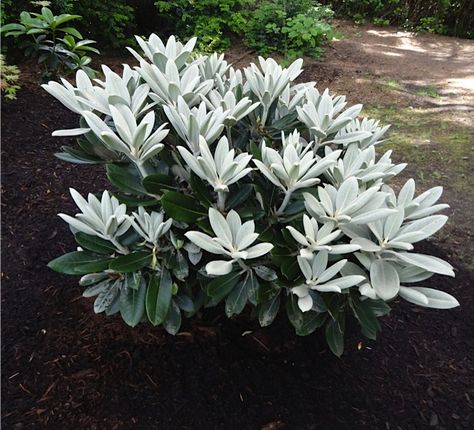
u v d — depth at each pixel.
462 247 2.97
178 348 2.02
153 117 1.49
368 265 1.48
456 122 4.91
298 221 1.61
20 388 1.84
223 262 1.41
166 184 1.60
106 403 1.80
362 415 1.83
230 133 1.75
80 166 3.40
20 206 2.89
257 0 7.70
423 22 9.21
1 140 3.49
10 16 4.59
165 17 6.57
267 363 1.99
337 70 6.36
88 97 1.68
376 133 1.94
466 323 2.33
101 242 1.64
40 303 2.22
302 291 1.45
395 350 2.14
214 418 1.77
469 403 1.92
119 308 1.66
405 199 1.62
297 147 1.61
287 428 1.76
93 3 5.39
